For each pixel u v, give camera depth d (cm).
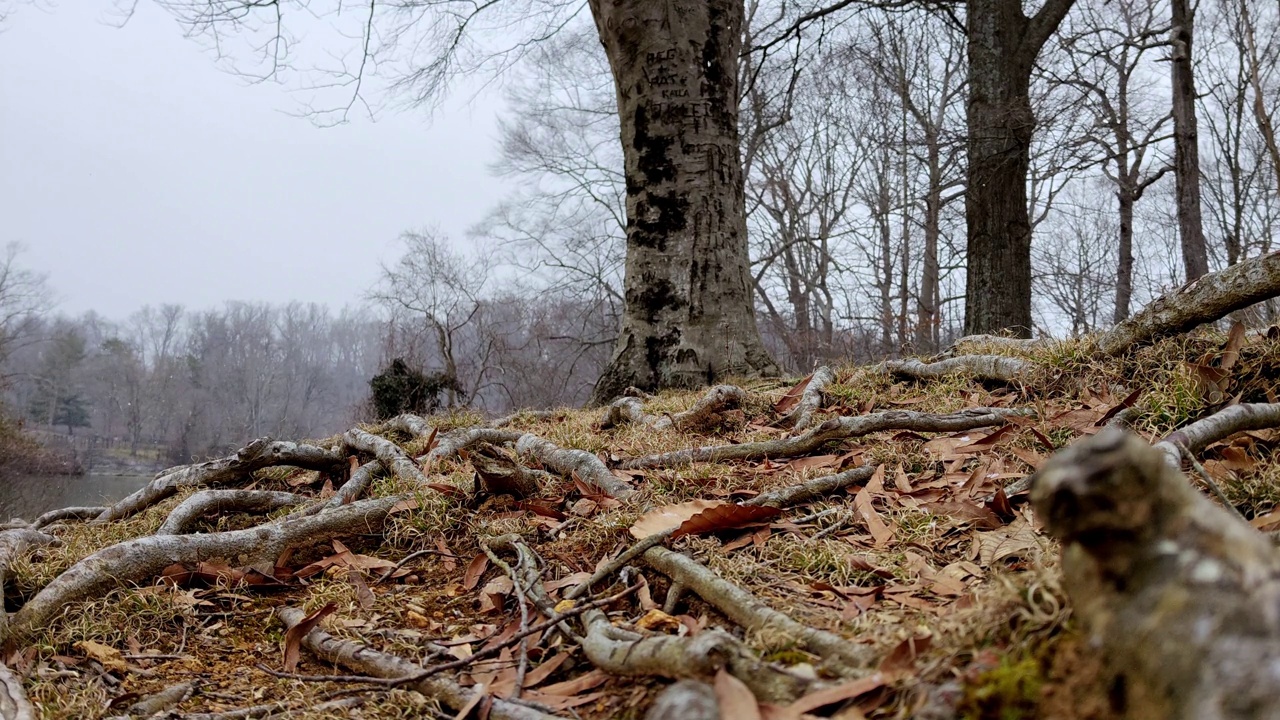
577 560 295
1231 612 89
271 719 207
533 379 2509
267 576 311
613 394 765
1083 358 436
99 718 210
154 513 413
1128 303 1994
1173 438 270
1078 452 109
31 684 229
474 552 321
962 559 255
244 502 403
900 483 332
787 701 150
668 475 361
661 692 180
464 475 388
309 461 456
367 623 262
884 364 551
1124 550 105
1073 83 1334
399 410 1085
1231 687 83
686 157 777
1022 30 1130
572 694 197
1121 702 103
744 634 216
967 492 314
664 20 784
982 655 136
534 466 402
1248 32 1830
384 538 344
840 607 222
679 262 767
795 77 1402
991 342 548
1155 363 393
